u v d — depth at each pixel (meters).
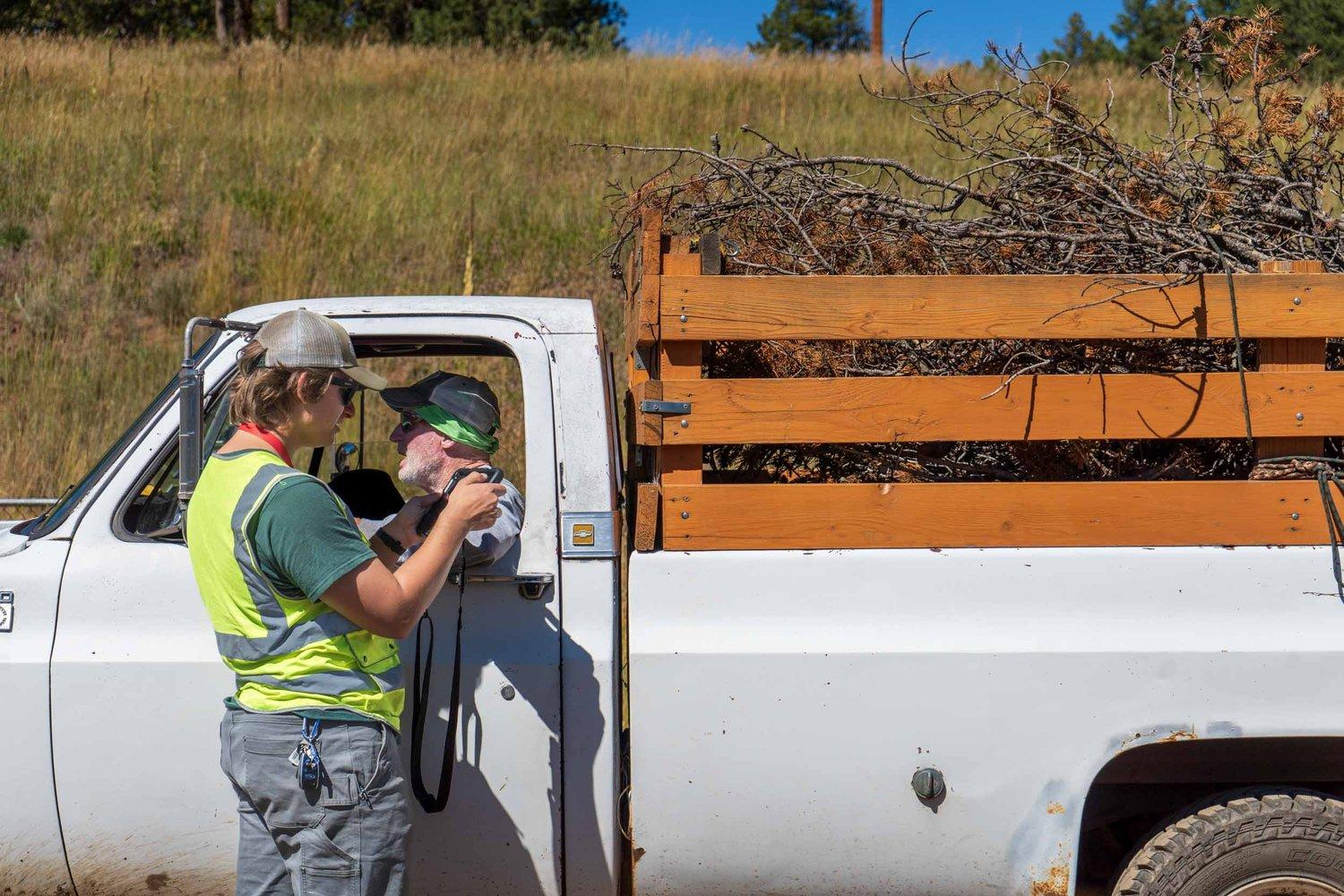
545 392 2.60
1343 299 2.44
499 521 2.48
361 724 2.16
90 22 24.17
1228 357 2.72
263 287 8.85
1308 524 2.46
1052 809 2.43
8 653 2.45
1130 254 2.87
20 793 2.46
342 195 10.27
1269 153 3.11
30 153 10.64
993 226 2.95
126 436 2.64
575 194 10.52
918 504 2.46
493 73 15.50
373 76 15.24
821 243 2.98
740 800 2.45
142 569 2.50
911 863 2.47
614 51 18.05
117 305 8.70
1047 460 2.74
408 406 2.49
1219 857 2.47
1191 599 2.45
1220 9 3.26
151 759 2.45
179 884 2.51
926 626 2.44
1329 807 2.47
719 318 2.46
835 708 2.43
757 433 2.47
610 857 2.49
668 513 2.46
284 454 2.24
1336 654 2.41
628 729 2.52
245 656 2.16
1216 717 2.42
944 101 3.43
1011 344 2.73
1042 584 2.45
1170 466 2.66
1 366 7.66
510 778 2.46
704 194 3.07
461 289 8.98
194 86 13.64
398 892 2.20
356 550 2.09
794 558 2.46
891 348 2.82
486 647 2.47
